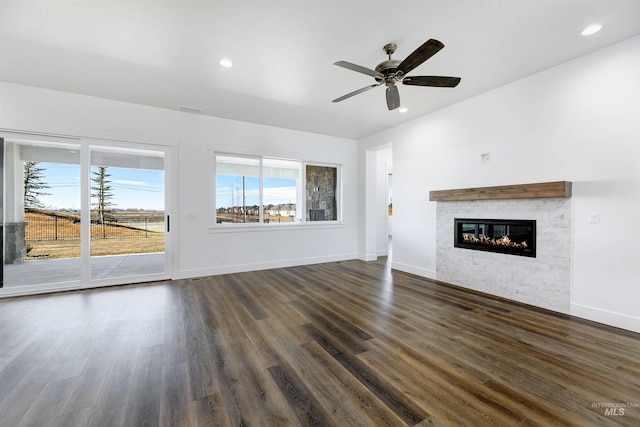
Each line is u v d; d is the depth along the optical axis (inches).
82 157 146.6
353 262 226.5
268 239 200.8
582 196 108.5
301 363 78.2
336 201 238.1
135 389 66.7
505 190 128.1
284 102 152.8
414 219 183.9
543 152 119.6
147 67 115.0
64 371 74.0
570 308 112.3
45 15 83.4
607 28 90.6
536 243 122.5
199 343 89.7
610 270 102.0
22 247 146.6
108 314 113.3
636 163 95.8
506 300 131.6
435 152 168.7
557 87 115.0
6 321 106.1
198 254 175.3
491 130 138.7
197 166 173.9
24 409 59.9
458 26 89.6
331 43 98.7
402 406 61.1
